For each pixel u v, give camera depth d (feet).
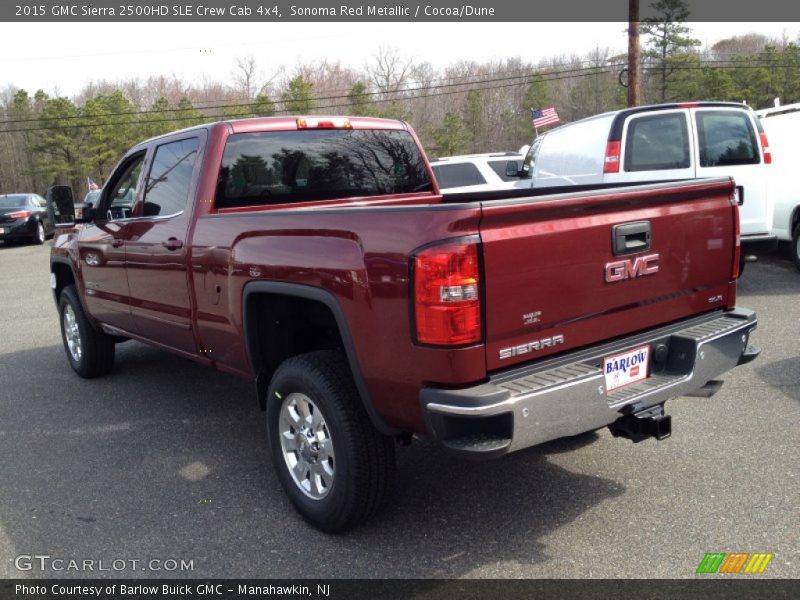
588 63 191.83
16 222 67.00
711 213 11.69
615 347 10.56
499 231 9.07
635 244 10.52
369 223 9.73
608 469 13.05
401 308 9.30
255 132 14.35
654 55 161.38
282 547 10.98
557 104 194.70
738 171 24.91
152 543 11.27
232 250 12.35
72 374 21.39
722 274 12.07
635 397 10.28
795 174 31.17
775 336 21.17
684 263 11.32
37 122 206.90
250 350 12.46
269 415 11.95
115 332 18.39
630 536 10.79
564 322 9.87
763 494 11.81
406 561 10.43
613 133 25.77
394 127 16.76
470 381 9.04
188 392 18.99
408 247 9.16
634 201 10.40
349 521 10.88
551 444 14.24
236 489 13.05
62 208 18.58
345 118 15.83
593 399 9.62
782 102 176.14
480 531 11.15
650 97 166.81
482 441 8.99
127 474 13.91
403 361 9.43
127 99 199.31
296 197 14.98
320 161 15.33
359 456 10.50
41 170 193.57
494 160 38.37
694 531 10.82
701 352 11.08
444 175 37.22
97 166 193.77
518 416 8.93
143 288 15.81
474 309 8.91
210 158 13.78
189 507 12.41
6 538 11.58
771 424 14.70
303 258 10.73
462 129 181.27
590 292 10.07
